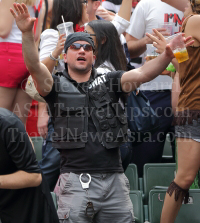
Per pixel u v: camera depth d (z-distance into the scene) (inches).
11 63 458.0
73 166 389.7
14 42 457.7
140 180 575.8
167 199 425.1
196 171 419.5
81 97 392.5
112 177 390.0
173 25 516.7
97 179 387.2
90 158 386.3
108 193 387.5
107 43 467.5
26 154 335.6
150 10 602.5
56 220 356.2
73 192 385.4
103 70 447.5
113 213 389.1
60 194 393.1
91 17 586.9
